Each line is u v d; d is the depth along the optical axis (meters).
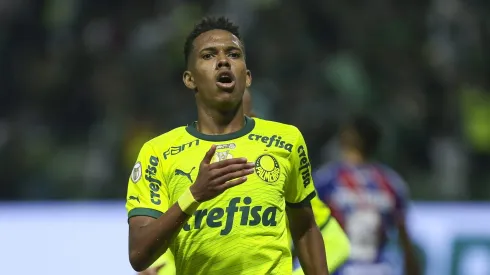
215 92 12.41
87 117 46.03
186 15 47.38
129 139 43.31
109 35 47.91
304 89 43.84
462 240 29.52
